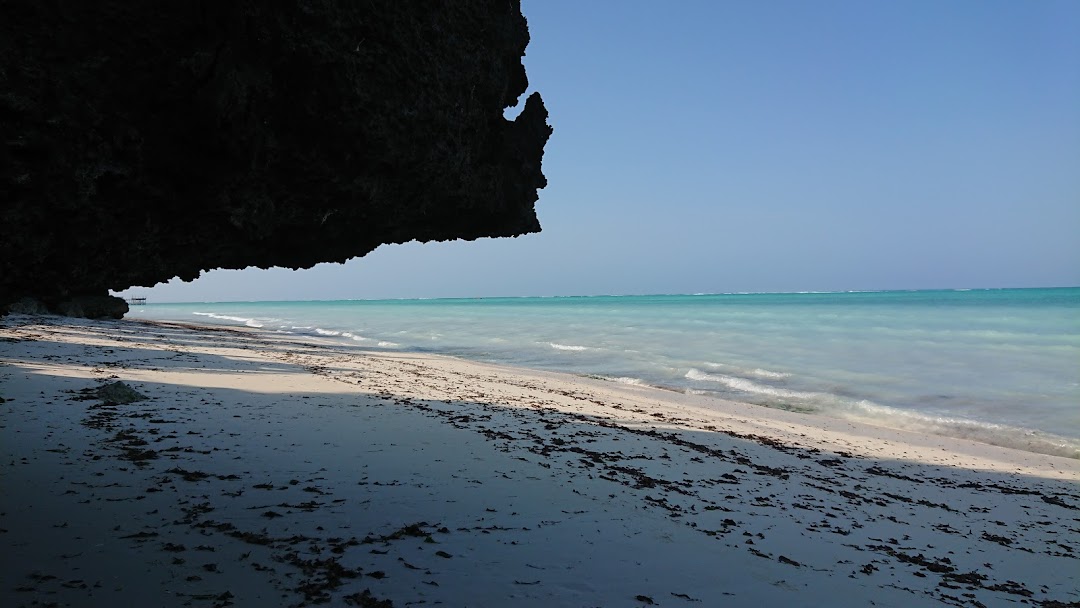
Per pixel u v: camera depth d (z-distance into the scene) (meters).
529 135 20.89
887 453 15.47
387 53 14.42
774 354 35.38
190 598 4.86
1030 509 11.62
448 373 25.61
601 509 8.52
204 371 18.75
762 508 9.70
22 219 11.13
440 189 17.30
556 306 139.00
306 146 14.39
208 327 49.44
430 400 17.06
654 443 13.89
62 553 5.49
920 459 15.07
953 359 31.91
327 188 15.34
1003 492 12.68
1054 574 8.32
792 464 13.41
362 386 18.70
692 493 10.03
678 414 18.66
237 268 17.59
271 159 14.12
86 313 36.84
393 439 11.54
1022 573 8.25
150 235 13.74
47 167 11.03
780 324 58.88
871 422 19.70
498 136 19.53
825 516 9.74
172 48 12.06
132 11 11.41
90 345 22.41
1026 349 35.12
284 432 11.33
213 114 12.51
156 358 20.66
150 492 7.37
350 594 5.20
